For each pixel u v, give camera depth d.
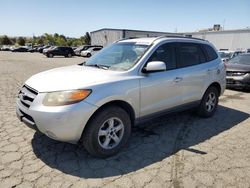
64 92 3.13
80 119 3.13
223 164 3.47
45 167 3.26
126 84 3.58
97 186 2.90
